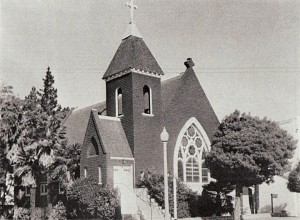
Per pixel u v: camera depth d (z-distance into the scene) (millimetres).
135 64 41188
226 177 33750
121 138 40156
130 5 44312
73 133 51500
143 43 43875
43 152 34438
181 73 47688
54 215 37000
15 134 34969
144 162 40125
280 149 33406
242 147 32844
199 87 47031
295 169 44344
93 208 34438
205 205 39844
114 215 34500
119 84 42594
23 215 37281
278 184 48469
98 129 38375
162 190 36688
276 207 48156
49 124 35562
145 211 35125
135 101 40781
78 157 40312
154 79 42906
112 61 43906
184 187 38438
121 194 37344
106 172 36594
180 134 43719
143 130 40781
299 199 47156
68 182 36969
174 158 42656
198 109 46219
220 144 34219
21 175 34781
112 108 43125
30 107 36438
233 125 34781
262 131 34094
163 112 42969
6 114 35219
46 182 39344
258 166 32750
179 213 36969
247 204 46469
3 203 38281
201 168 45438
